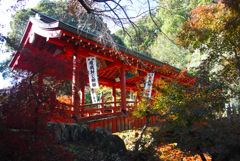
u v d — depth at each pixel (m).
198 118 5.76
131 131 10.41
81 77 5.20
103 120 8.88
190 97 6.45
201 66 7.27
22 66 4.31
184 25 8.95
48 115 4.33
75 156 5.55
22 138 3.46
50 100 4.33
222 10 7.91
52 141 3.94
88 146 6.46
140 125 10.34
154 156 6.07
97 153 6.09
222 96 6.16
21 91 4.11
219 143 4.27
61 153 4.32
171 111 6.61
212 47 7.63
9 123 3.57
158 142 6.52
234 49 7.06
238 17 6.03
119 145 6.50
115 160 5.81
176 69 12.95
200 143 5.25
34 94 4.09
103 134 6.63
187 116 6.08
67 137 6.55
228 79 6.46
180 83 7.29
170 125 6.63
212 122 4.89
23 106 4.05
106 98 18.48
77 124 7.32
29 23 8.78
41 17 9.08
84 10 5.64
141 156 5.91
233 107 7.39
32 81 4.46
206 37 8.27
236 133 4.16
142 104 7.54
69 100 8.84
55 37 7.70
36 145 3.47
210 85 6.24
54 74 4.48
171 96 6.99
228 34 7.22
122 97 10.28
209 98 6.05
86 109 8.81
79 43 8.27
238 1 5.92
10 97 4.00
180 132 6.25
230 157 4.13
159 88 7.50
